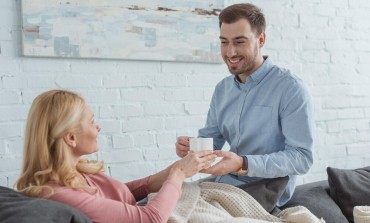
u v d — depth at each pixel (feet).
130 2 7.94
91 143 4.70
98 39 7.71
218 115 6.76
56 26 7.39
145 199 5.46
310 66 9.91
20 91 7.27
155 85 8.31
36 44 7.25
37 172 4.34
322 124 10.06
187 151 5.98
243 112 6.31
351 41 10.45
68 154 4.49
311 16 9.91
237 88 6.49
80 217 3.88
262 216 5.25
